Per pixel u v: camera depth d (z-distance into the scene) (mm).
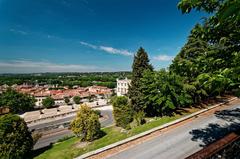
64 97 132125
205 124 18812
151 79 25359
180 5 4918
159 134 17547
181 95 23547
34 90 171000
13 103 91688
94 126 27984
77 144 27203
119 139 17047
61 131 60062
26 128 23984
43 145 45156
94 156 14594
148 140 16469
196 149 13461
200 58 6879
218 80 5062
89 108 29156
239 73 4809
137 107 32656
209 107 25281
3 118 22562
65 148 25781
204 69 6684
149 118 29344
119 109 34125
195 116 22234
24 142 23266
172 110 25516
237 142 6168
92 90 166000
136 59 34250
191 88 23078
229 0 2959
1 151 21453
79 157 14305
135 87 33000
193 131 17156
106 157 14273
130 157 13734
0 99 92312
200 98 28375
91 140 27859
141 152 14273
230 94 32562
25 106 96312
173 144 14891
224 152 5613
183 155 12875
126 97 35469
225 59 6363
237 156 6039
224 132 15852
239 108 24219
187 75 7766
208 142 14289
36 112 95438
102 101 125438
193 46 25094
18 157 22484
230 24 5516
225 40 6195
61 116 85125
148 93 26281
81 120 28125
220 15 2947
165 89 23516
